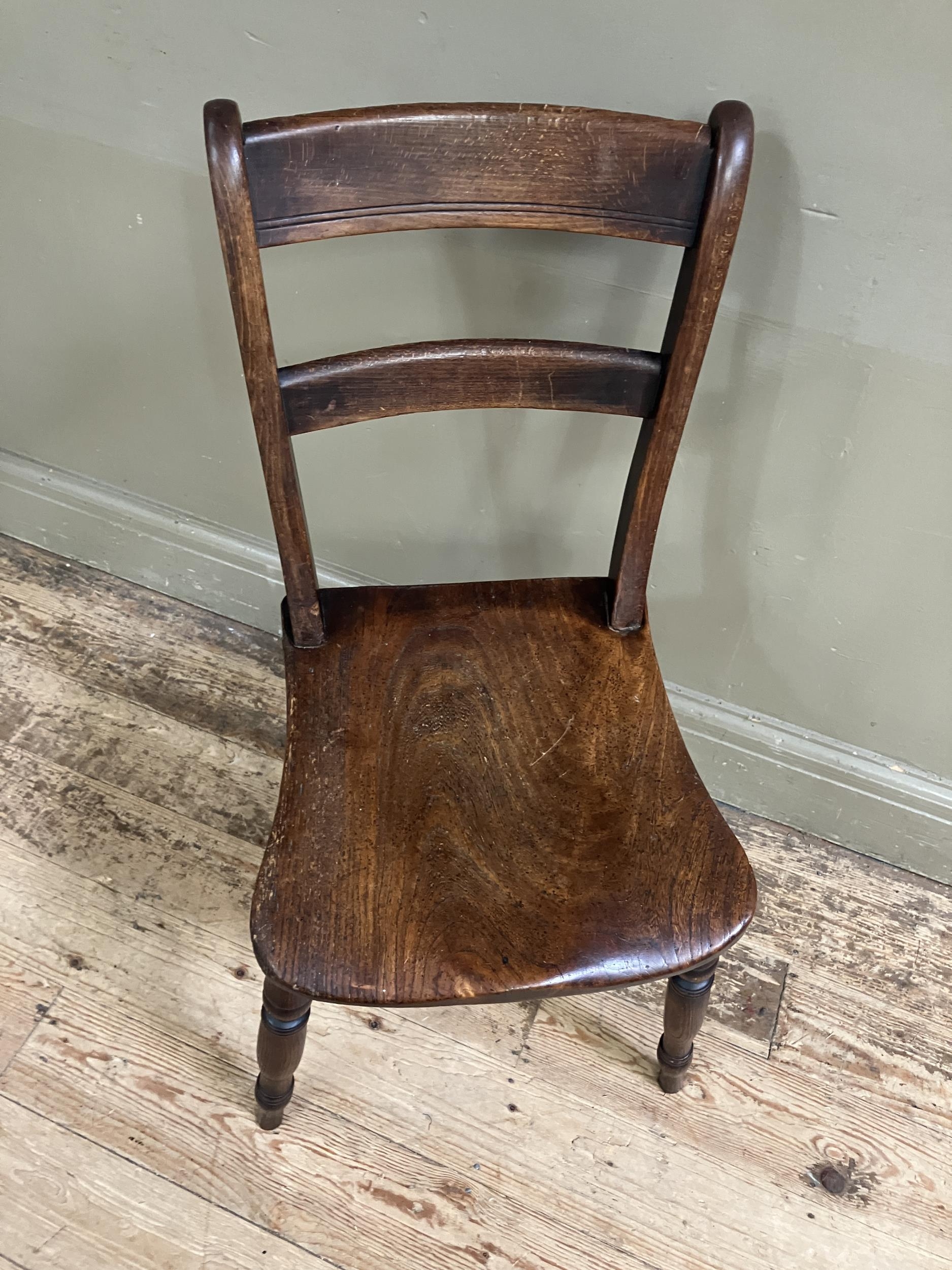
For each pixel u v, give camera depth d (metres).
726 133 0.70
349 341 1.08
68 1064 1.08
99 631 1.47
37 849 1.23
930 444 0.93
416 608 0.97
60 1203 0.99
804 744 1.26
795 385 0.93
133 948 1.17
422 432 1.13
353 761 0.84
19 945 1.16
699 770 1.35
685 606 1.19
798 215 0.82
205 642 1.48
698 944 0.74
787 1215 1.03
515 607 0.97
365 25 0.84
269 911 0.75
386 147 0.72
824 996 1.19
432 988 0.71
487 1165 1.05
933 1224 1.04
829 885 1.29
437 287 0.99
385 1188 1.03
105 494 1.43
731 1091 1.11
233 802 1.30
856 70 0.73
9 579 1.52
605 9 0.76
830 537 1.04
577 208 0.76
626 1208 1.03
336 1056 1.11
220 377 1.20
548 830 0.80
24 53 0.97
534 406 0.86
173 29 0.90
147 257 1.10
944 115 0.73
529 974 0.72
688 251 0.77
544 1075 1.11
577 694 0.90
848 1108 1.11
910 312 0.85
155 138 0.99
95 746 1.34
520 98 0.85
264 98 0.93
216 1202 1.01
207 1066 1.09
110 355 1.23
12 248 1.16
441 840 0.79
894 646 1.11
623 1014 1.16
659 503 0.88
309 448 1.20
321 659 0.92
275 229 0.74
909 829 1.26
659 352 0.92
